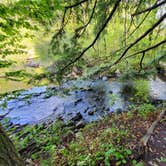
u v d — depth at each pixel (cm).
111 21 604
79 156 436
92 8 476
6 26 285
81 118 823
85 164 395
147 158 403
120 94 1035
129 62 701
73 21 478
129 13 551
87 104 968
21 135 658
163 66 1023
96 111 884
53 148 507
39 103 993
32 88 1180
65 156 459
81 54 514
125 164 382
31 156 510
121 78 736
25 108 944
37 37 493
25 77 442
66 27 479
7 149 201
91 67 622
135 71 695
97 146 457
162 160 401
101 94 1059
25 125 783
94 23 497
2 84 1188
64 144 555
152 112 641
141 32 697
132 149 420
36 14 248
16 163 202
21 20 271
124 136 479
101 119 750
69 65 532
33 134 650
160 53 667
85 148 469
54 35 479
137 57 695
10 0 223
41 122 801
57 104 980
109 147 430
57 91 598
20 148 554
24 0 212
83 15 477
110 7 471
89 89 1119
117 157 389
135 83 1125
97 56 638
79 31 498
